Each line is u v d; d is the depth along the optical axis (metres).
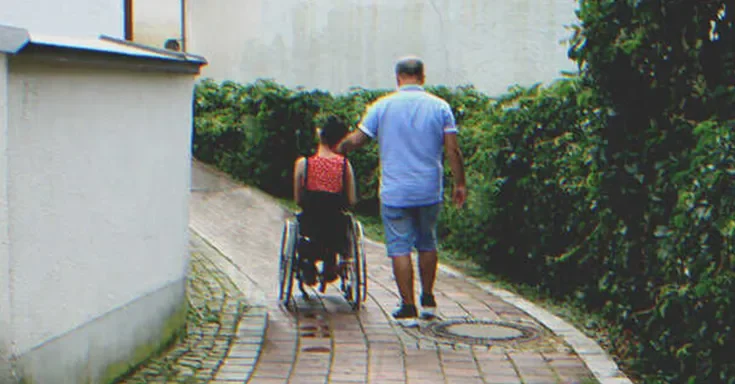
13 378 8.50
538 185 13.17
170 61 10.39
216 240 15.06
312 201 12.21
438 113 11.77
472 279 13.82
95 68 9.38
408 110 11.75
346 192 12.28
